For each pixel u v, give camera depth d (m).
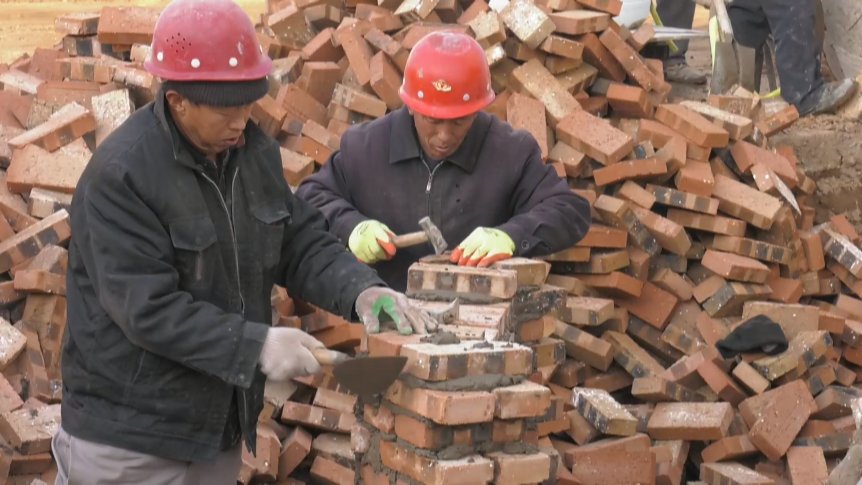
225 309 3.07
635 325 6.07
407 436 3.01
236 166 3.07
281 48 6.72
